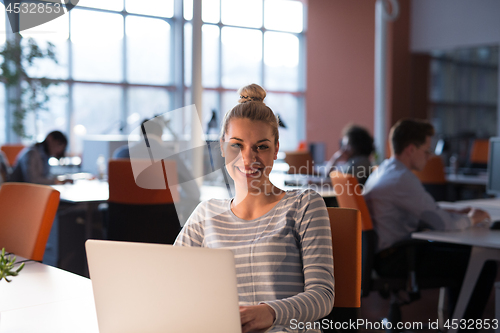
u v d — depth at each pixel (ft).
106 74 28.81
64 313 3.86
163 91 30.37
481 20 25.72
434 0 27.40
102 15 27.73
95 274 3.16
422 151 8.79
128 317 3.13
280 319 3.54
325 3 31.35
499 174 11.23
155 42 29.84
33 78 24.02
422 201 8.29
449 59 27.55
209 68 32.99
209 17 32.89
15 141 25.23
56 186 14.26
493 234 7.82
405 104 28.17
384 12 25.44
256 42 34.68
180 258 2.97
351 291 4.87
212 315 2.96
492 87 25.98
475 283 7.48
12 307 4.00
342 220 4.95
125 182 9.89
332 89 31.14
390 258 8.11
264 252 4.20
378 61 26.89
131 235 9.75
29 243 6.23
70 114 27.68
